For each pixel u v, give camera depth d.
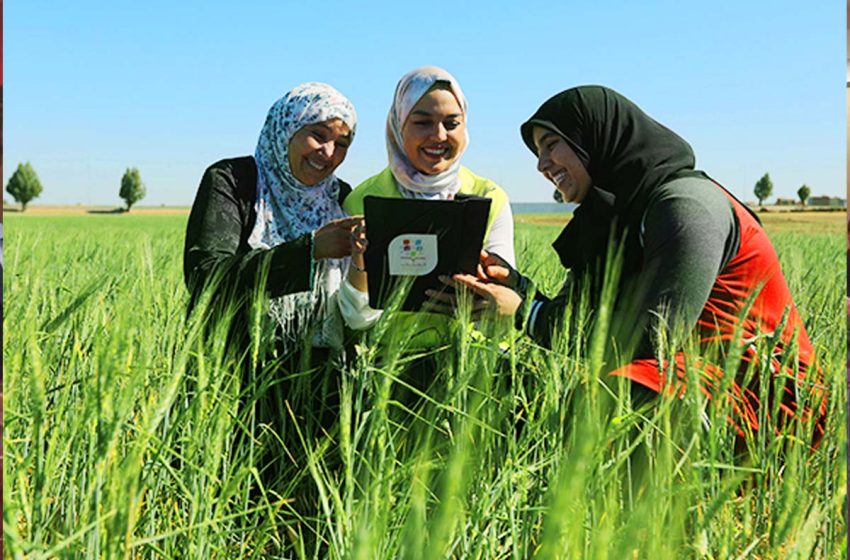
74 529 1.64
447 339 2.70
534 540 1.75
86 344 2.12
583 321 2.07
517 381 2.22
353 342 3.00
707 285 2.58
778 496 1.76
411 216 2.68
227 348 2.49
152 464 1.67
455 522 1.51
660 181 2.88
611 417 2.04
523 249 5.20
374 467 1.71
